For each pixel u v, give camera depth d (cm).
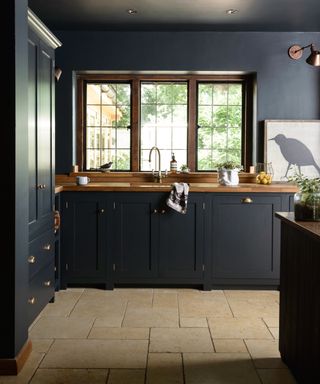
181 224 459
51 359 296
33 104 335
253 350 312
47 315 382
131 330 348
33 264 340
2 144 270
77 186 456
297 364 263
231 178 479
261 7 451
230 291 459
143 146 559
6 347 276
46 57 370
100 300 425
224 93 558
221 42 531
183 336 336
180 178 538
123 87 556
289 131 531
